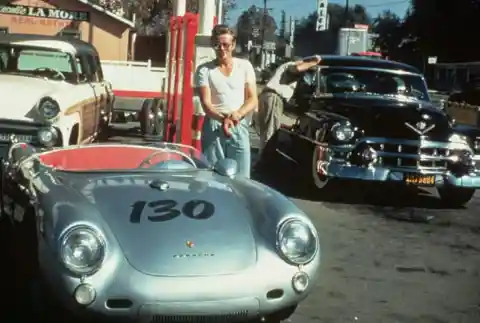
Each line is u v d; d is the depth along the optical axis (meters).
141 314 4.12
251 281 4.29
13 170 5.74
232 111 6.50
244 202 4.89
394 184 9.17
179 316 4.16
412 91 10.36
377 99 9.85
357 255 6.99
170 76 11.94
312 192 9.66
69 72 10.57
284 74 10.86
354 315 5.30
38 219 4.44
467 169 9.01
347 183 9.32
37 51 10.55
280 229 4.48
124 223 4.42
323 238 7.59
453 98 29.84
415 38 71.31
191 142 9.30
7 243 5.78
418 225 8.47
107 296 4.12
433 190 10.87
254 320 4.44
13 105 8.91
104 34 29.38
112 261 4.20
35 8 25.20
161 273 4.17
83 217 4.29
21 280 5.21
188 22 9.41
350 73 10.35
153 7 42.19
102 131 12.10
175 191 4.90
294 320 5.15
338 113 9.20
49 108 8.88
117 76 17.31
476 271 6.61
